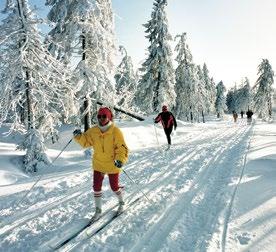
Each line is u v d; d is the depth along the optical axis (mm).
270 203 5598
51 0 15688
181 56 42719
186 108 43219
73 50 15195
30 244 4566
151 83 31156
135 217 5379
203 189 6941
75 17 14766
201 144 15227
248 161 9797
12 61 12344
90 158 13984
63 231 4949
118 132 5234
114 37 16172
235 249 3996
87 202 6465
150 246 4301
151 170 9336
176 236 4535
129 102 24828
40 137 12836
